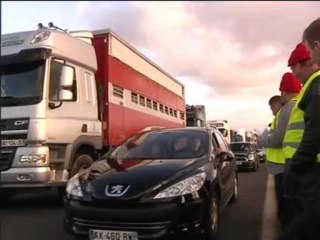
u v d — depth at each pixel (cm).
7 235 667
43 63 871
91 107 984
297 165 312
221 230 695
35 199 1048
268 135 648
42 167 836
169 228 539
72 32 1007
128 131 1159
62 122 888
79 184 591
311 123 302
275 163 607
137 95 1249
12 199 1048
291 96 583
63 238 646
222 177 689
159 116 1488
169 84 1664
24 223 754
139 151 710
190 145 711
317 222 306
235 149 2219
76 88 933
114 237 545
